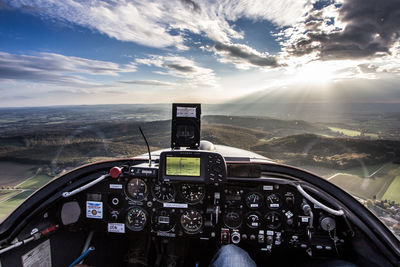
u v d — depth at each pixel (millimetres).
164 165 597
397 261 493
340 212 557
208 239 680
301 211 630
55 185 633
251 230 665
